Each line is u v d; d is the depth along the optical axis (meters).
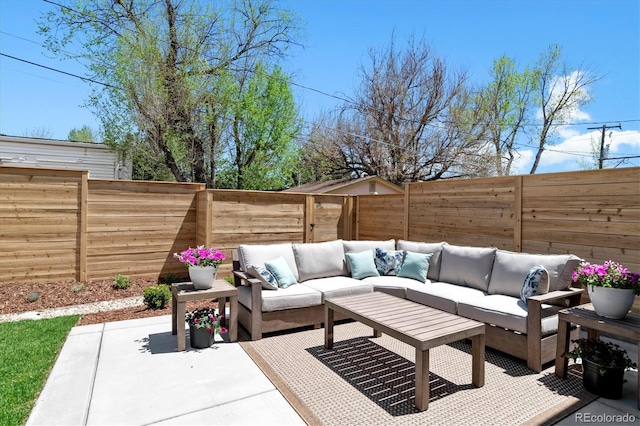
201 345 3.62
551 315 3.36
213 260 3.90
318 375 3.06
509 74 16.22
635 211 3.94
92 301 5.30
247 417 2.42
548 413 2.50
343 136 17.50
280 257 4.68
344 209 8.38
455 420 2.42
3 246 5.36
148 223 6.42
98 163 10.04
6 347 3.52
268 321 3.96
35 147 9.27
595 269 2.97
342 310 3.43
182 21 9.90
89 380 2.92
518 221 5.09
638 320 2.81
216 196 6.57
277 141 13.36
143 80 9.24
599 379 2.74
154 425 2.32
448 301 3.96
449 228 6.14
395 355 3.50
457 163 15.88
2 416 2.37
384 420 2.41
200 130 10.88
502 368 3.24
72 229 5.80
